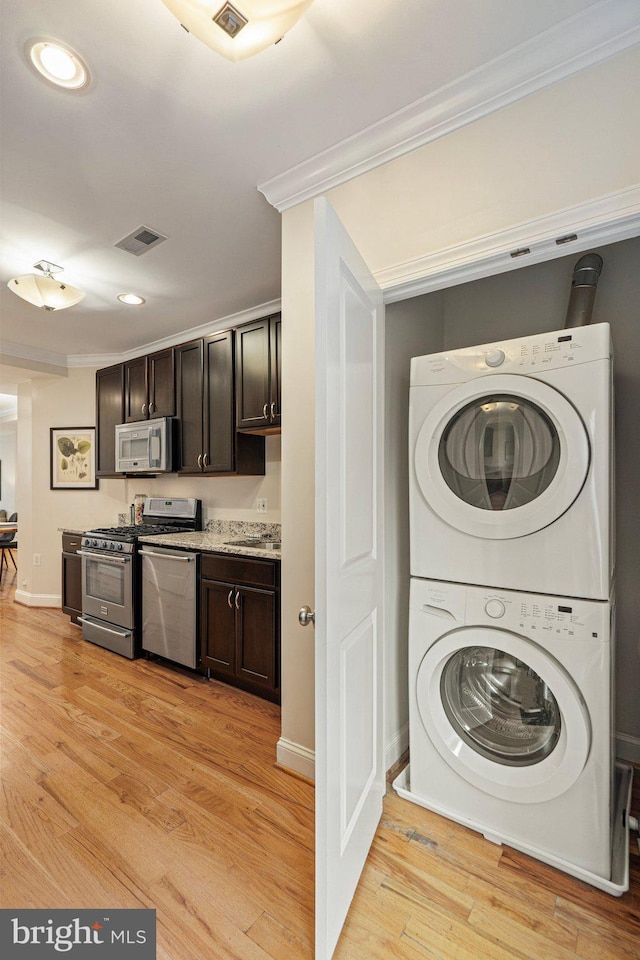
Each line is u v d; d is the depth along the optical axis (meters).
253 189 1.99
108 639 3.49
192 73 1.40
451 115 1.52
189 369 3.46
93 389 4.70
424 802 1.77
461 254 1.53
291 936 1.28
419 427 1.78
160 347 4.16
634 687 2.10
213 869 1.51
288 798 1.85
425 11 1.23
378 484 1.71
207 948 1.25
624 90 1.26
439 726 1.72
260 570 2.63
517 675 1.61
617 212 1.27
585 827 1.45
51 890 1.42
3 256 2.56
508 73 1.40
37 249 2.49
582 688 1.44
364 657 1.51
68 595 4.11
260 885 1.45
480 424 1.66
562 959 1.23
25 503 4.94
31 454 4.84
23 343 4.25
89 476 4.71
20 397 5.05
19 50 1.33
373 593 1.62
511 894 1.41
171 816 1.74
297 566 1.97
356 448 1.42
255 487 3.52
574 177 1.34
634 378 2.11
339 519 1.25
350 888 1.35
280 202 1.97
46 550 4.77
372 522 1.62
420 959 1.22
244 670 2.72
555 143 1.37
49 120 1.59
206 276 2.81
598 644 1.42
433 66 1.40
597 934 1.29
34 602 4.75
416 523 1.78
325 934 1.14
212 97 1.50
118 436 3.92
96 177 1.90
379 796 1.69
